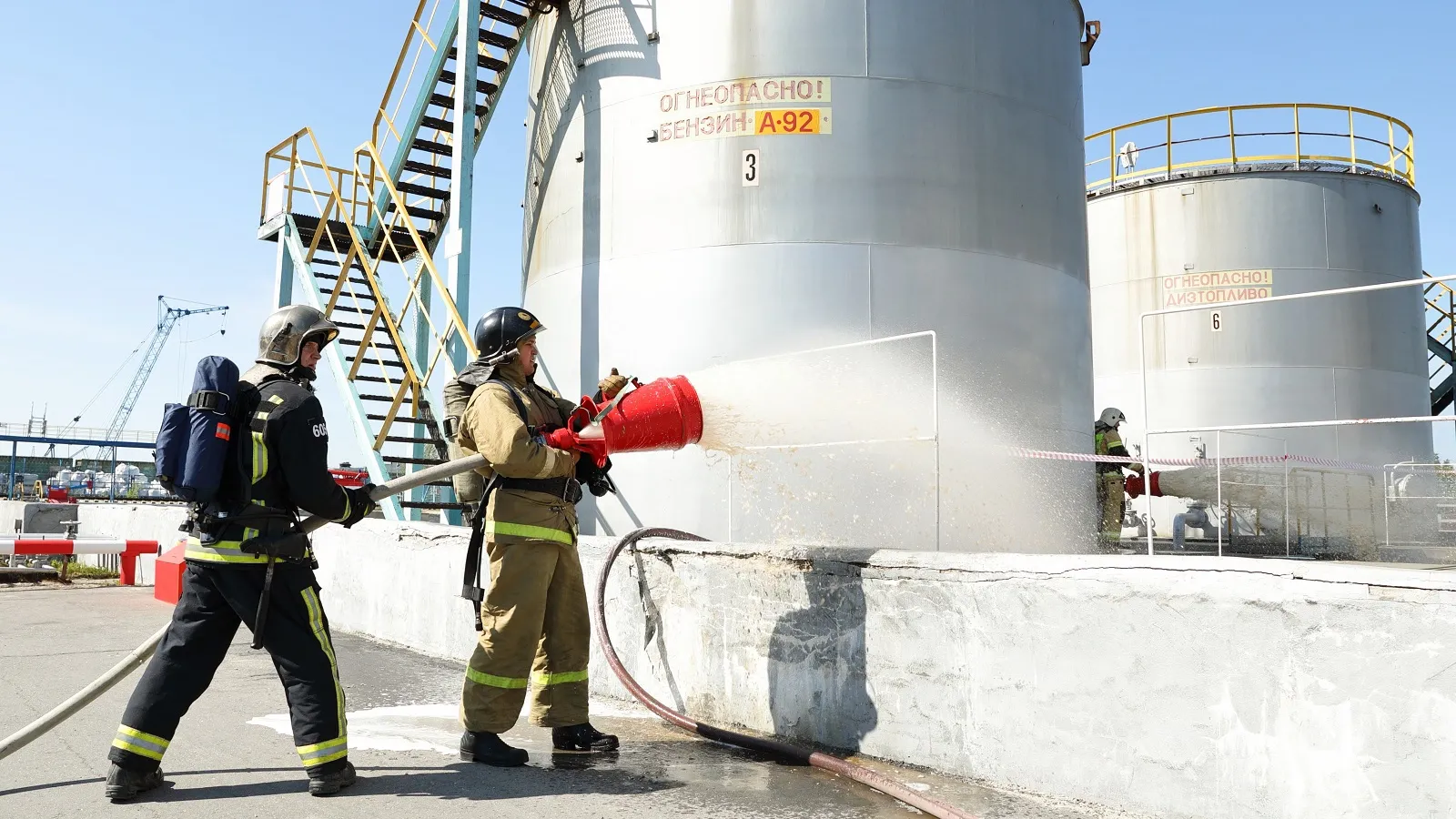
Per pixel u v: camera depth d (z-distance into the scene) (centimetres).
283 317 365
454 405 414
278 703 502
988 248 902
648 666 514
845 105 875
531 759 406
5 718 461
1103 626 337
